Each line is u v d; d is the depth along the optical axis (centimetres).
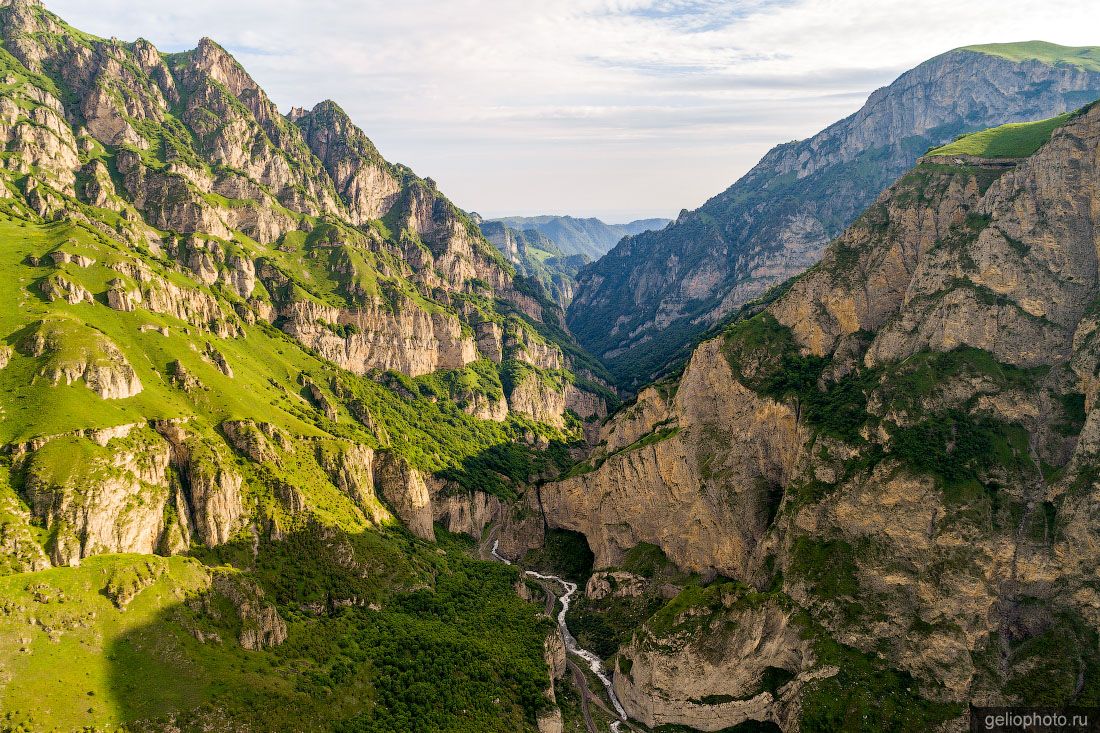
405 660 14488
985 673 13150
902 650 13812
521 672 15250
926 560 14312
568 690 16525
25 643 11012
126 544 13700
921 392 16062
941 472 14800
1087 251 16088
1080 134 16362
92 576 12462
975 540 13962
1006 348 16088
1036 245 16400
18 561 12156
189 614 12850
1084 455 13912
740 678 14862
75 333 16550
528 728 13962
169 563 13612
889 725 13088
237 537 15775
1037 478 14525
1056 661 12850
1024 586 13725
